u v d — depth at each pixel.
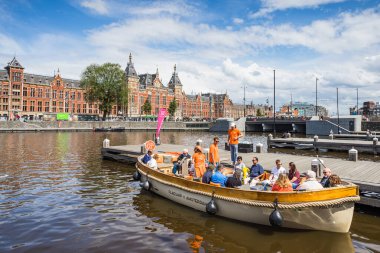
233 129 17.14
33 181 17.00
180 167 14.77
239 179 11.55
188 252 8.48
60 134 60.22
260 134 75.44
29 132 64.88
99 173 19.69
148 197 14.15
